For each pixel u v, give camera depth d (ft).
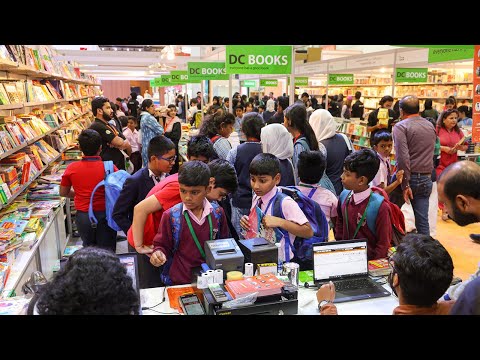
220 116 14.55
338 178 12.40
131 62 31.99
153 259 6.88
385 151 13.05
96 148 12.46
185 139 28.94
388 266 7.73
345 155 12.50
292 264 6.97
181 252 7.17
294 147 11.78
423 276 4.51
